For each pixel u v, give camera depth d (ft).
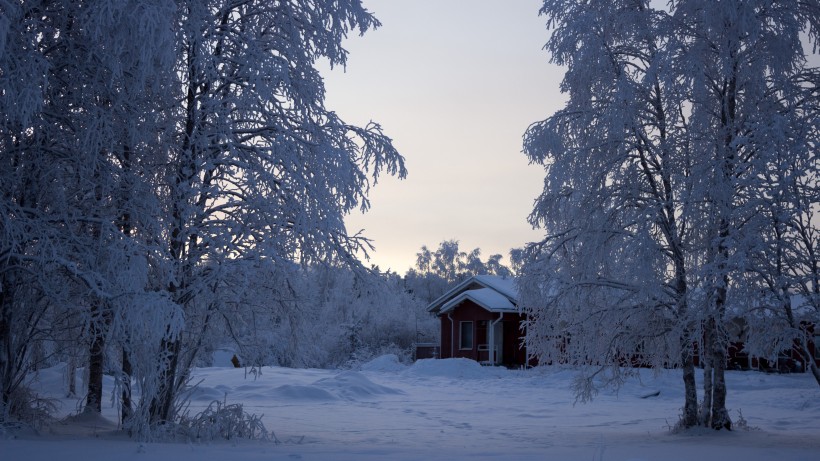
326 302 179.11
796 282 42.24
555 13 51.78
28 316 39.60
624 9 50.67
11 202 35.17
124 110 37.40
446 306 150.71
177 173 39.83
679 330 46.93
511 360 146.20
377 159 43.93
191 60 39.93
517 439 43.73
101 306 36.55
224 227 38.99
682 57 46.47
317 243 40.52
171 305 33.09
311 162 41.47
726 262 42.57
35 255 35.60
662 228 49.55
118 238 35.42
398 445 37.88
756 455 31.96
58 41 37.11
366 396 83.71
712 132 48.52
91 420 44.27
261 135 42.06
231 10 42.24
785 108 46.03
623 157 49.93
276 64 40.14
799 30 45.60
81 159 37.29
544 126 51.55
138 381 35.60
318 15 43.09
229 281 40.52
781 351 45.37
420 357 170.91
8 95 30.45
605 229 49.65
